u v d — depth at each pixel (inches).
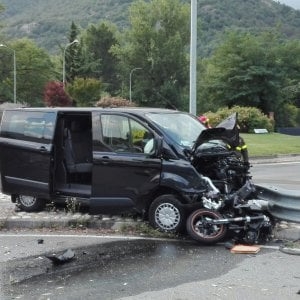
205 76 2977.4
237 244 313.0
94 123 348.8
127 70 3590.1
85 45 4384.8
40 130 379.2
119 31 4803.2
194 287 239.0
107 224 356.8
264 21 4667.8
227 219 311.1
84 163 378.6
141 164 333.4
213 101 2701.8
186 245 313.0
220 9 4549.7
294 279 250.2
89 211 357.1
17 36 6604.3
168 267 269.0
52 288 238.8
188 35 3444.9
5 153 389.4
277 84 2544.3
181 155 327.6
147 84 3486.7
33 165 378.3
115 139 343.9
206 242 312.3
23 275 258.4
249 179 341.1
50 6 7687.0
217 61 2657.5
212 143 326.3
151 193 333.1
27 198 392.5
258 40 2647.6
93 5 6958.7
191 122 362.9
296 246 308.8
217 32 4298.7
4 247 312.5
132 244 315.3
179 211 326.3
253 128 1576.0
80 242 321.7
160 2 3378.4
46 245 315.9
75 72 3656.5
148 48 3447.3
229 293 231.0
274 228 335.3
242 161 337.7
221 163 330.0
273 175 676.1
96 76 4256.9
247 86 2549.2
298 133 2084.2
